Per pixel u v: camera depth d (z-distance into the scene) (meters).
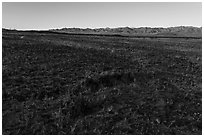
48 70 21.38
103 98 16.48
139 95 17.33
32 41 35.03
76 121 14.32
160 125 14.13
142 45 42.19
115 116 14.74
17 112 14.84
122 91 17.72
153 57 29.34
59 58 25.22
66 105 15.54
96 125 13.98
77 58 25.58
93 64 23.78
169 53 33.81
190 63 27.92
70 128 13.76
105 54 28.58
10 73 19.83
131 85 18.86
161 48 39.41
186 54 34.16
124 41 50.25
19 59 23.72
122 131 13.59
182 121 14.56
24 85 17.98
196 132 13.74
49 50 28.53
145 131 13.65
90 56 26.84
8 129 13.51
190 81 21.12
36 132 13.42
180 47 43.38
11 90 17.03
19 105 15.53
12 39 35.12
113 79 19.44
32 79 19.17
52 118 14.43
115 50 32.19
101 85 18.61
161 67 24.80
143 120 14.48
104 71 21.39
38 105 15.67
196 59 30.52
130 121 14.35
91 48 32.22
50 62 23.61
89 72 21.14
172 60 28.50
